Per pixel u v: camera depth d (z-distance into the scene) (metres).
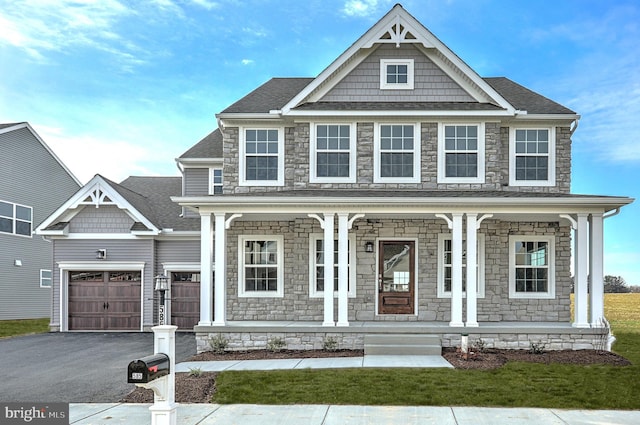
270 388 9.47
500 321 15.23
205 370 11.02
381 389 9.33
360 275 15.34
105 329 19.00
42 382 10.61
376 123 15.65
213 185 19.84
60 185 28.27
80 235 18.92
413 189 15.43
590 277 13.63
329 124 15.79
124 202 18.59
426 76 16.06
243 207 13.75
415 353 12.76
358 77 16.17
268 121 16.06
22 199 25.61
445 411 8.23
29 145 26.05
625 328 19.78
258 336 13.55
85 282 19.19
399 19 15.90
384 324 14.27
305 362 11.84
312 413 8.15
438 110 15.19
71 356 13.69
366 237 15.41
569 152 15.76
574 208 13.46
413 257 15.43
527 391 9.22
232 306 15.75
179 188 22.73
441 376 10.17
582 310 13.35
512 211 13.45
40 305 26.92
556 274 15.47
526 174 15.80
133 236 18.88
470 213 13.52
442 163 15.47
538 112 15.58
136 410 8.50
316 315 15.52
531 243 15.65
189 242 19.22
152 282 18.88
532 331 13.23
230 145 16.19
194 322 19.16
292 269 15.70
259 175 16.14
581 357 12.20
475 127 15.56
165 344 6.23
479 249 15.20
